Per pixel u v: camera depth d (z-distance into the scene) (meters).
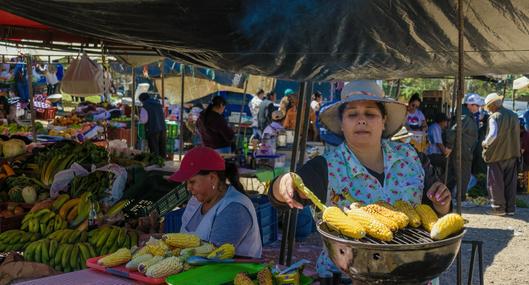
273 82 17.81
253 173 7.12
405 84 30.61
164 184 5.63
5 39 7.34
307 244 7.01
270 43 4.00
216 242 3.27
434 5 3.30
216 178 3.46
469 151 9.88
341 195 2.57
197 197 3.47
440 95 13.77
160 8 3.33
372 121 2.53
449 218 1.92
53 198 5.18
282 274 2.58
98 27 3.71
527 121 12.63
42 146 7.70
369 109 2.57
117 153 7.85
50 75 18.00
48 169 6.08
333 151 2.68
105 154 6.89
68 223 4.71
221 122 9.22
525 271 6.47
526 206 10.13
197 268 2.72
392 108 2.69
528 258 6.99
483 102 11.75
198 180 3.42
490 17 3.49
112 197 5.38
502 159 9.30
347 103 2.61
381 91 2.63
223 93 18.55
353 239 1.90
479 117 13.09
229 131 9.27
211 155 3.45
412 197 2.56
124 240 4.15
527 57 4.47
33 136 9.60
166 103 19.41
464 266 6.63
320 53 4.26
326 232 1.95
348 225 1.90
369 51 4.20
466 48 4.21
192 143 15.52
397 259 1.75
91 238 4.17
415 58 4.44
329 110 2.72
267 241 6.87
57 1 3.21
